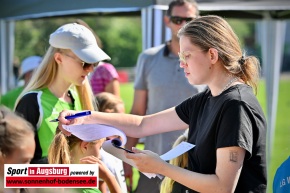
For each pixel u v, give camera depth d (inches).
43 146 126.3
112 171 143.6
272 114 303.6
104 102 176.6
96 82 206.2
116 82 208.7
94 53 130.7
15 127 86.0
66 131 120.0
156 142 177.9
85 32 132.3
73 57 129.9
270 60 310.3
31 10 264.1
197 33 108.3
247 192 105.3
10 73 311.7
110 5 230.5
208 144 106.6
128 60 1210.0
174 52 184.9
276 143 347.9
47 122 127.6
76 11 247.3
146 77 188.4
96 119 126.7
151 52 188.7
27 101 128.0
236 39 110.7
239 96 104.4
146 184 171.6
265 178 107.3
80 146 122.1
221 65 108.7
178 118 123.6
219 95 107.7
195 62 108.4
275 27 308.7
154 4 212.5
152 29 213.6
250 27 1358.3
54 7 253.4
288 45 1266.0
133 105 193.8
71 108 136.2
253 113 103.8
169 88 182.9
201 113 114.3
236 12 296.4
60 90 133.3
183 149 111.1
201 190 104.1
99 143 123.4
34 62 245.0
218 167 103.3
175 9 182.5
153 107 185.6
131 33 1215.6
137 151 108.0
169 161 120.5
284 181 114.3
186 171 105.6
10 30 310.2
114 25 1211.2
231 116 102.8
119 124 127.3
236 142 101.0
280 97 738.8
